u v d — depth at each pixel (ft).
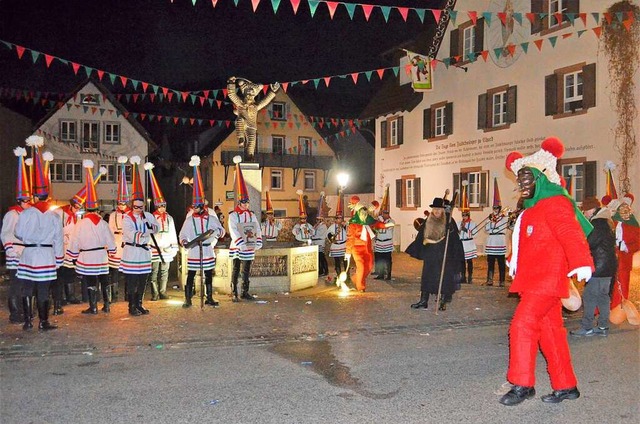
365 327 29.86
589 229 18.03
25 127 117.91
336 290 44.06
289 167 142.20
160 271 39.91
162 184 158.71
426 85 65.51
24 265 29.32
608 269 27.12
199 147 143.02
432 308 35.47
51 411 17.31
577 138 64.85
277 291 42.34
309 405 17.75
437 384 19.80
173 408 17.52
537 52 69.92
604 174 61.62
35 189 30.14
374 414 16.90
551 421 16.20
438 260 34.73
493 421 16.25
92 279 34.27
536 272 17.15
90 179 34.78
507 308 35.60
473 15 44.80
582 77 63.87
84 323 31.19
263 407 17.58
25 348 25.44
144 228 34.14
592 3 62.49
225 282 41.60
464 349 25.05
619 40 59.62
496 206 47.21
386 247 51.31
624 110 59.26
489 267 47.06
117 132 126.82
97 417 16.80
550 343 17.83
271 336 27.78
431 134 89.71
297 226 52.13
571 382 17.75
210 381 20.36
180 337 27.58
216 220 36.91
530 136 71.26
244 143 47.24
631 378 20.35
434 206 35.09
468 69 81.61
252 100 47.16
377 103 103.86
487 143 78.33
